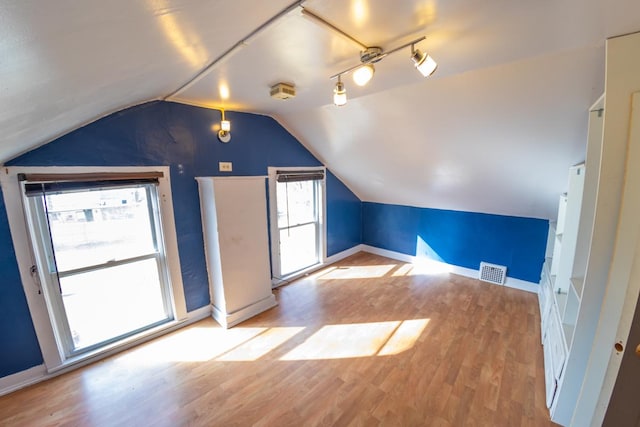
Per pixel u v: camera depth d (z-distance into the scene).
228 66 1.63
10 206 1.87
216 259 2.76
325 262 4.46
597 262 1.41
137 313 2.60
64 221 2.12
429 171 3.23
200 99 2.46
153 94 2.14
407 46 1.34
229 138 2.94
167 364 2.26
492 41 1.31
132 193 2.43
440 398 1.90
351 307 3.17
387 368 2.19
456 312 3.03
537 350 2.38
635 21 1.09
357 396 1.92
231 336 2.63
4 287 1.90
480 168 2.79
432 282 3.83
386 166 3.52
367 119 2.71
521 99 1.83
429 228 4.34
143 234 2.54
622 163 1.27
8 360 1.96
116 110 2.18
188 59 1.42
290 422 1.73
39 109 1.23
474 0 0.97
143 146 2.38
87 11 0.65
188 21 0.94
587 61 1.43
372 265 4.50
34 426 1.72
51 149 1.96
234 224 2.78
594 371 1.44
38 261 2.01
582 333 1.52
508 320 2.85
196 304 2.90
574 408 1.63
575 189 2.13
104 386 2.03
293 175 3.69
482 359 2.28
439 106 2.17
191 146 2.68
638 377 1.03
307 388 2.00
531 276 3.49
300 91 2.18
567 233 2.21
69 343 2.24
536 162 2.40
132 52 1.08
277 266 3.68
